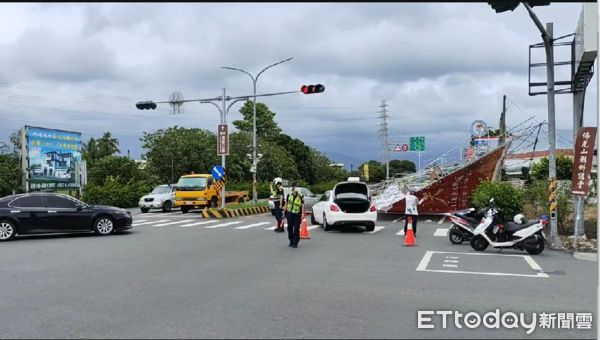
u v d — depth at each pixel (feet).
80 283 29.78
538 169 122.52
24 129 97.96
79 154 115.24
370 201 62.39
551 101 49.16
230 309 23.61
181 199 101.60
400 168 369.09
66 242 50.93
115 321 21.77
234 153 184.44
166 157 158.51
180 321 21.67
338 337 19.47
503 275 32.58
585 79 58.85
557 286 29.09
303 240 52.80
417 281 30.32
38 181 100.83
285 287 28.45
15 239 54.24
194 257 39.93
